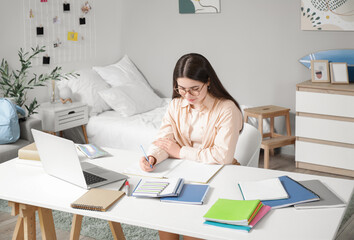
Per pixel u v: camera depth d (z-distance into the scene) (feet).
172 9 16.20
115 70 16.21
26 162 7.41
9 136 11.53
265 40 14.74
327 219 5.26
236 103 7.66
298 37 14.16
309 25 13.80
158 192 6.02
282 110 14.07
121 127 13.58
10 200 6.35
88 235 9.41
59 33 14.90
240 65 15.35
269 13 14.48
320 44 13.82
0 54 13.16
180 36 16.26
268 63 14.84
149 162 7.10
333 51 13.56
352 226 9.80
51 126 13.32
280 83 14.78
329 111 12.71
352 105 12.32
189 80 7.01
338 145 12.83
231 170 6.98
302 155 13.43
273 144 13.21
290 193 5.87
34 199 6.06
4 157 11.27
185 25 16.07
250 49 15.06
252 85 15.29
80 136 14.35
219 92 7.52
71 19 15.30
